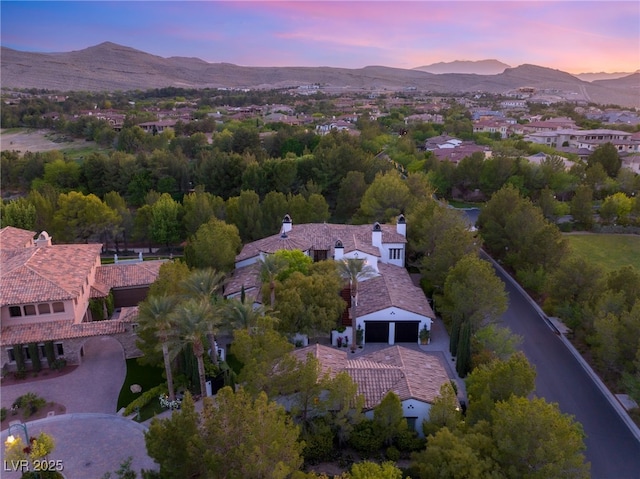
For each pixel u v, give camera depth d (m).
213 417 24.61
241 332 32.50
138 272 57.53
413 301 50.28
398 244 62.22
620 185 96.50
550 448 23.95
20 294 44.28
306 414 32.72
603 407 38.88
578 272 48.22
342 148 100.31
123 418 37.81
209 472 23.00
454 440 26.48
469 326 42.09
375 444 32.22
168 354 38.16
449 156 124.69
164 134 166.38
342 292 52.81
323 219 75.88
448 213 61.47
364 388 35.00
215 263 56.81
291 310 43.59
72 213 74.44
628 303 43.84
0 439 35.62
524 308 56.44
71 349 44.91
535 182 97.88
